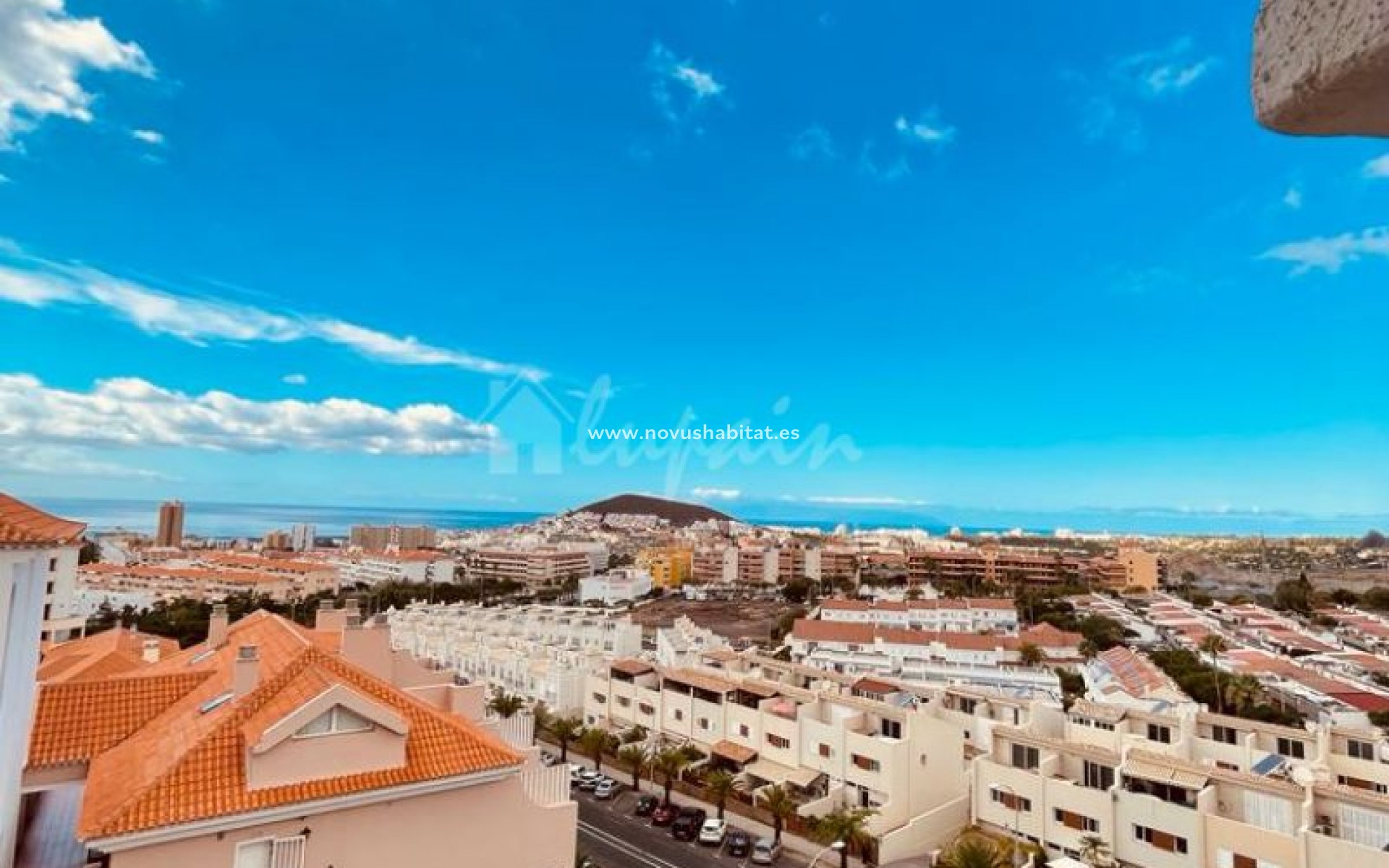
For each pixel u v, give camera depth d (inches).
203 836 648.4
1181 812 1293.1
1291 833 1248.8
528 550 7741.1
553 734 2262.6
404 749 762.8
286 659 922.7
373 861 725.9
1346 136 111.3
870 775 1692.9
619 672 2390.5
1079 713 1856.5
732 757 1925.4
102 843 605.6
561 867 850.1
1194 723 1720.0
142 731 827.4
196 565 5979.3
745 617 5625.0
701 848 1615.4
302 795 685.9
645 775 2048.5
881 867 1502.2
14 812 652.7
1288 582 6363.2
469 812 789.2
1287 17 105.3
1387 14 81.4
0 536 570.9
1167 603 5364.2
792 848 1619.1
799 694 2021.4
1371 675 3065.9
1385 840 1184.2
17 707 642.2
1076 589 6368.1
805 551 7628.0
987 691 2192.4
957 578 7130.9
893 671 2861.7
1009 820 1514.5
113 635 1599.4
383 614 4099.4
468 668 3009.4
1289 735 1609.3
